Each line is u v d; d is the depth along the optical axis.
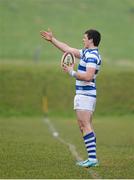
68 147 50.41
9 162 39.78
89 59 37.16
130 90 117.94
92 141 37.72
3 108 108.31
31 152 45.34
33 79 121.50
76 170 36.69
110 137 64.19
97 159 42.03
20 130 69.50
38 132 68.00
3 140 54.47
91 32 37.72
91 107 37.47
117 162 41.00
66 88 119.06
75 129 74.88
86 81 37.09
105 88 118.06
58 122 89.06
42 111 108.56
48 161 40.50
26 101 112.19
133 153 47.38
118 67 146.50
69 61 37.56
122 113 108.56
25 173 35.34
